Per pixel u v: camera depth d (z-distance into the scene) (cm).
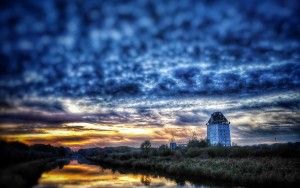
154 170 5356
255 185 2978
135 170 5625
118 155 10038
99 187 3125
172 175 4319
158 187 3094
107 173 4991
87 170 5759
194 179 3709
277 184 2867
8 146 3306
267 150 5219
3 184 2356
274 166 3534
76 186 3144
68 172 5134
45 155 8744
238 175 3281
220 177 3478
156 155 7712
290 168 3362
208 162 4494
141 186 3206
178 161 5497
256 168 3444
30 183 3080
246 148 5631
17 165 3206
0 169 2731
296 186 2791
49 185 3142
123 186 3216
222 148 5956
